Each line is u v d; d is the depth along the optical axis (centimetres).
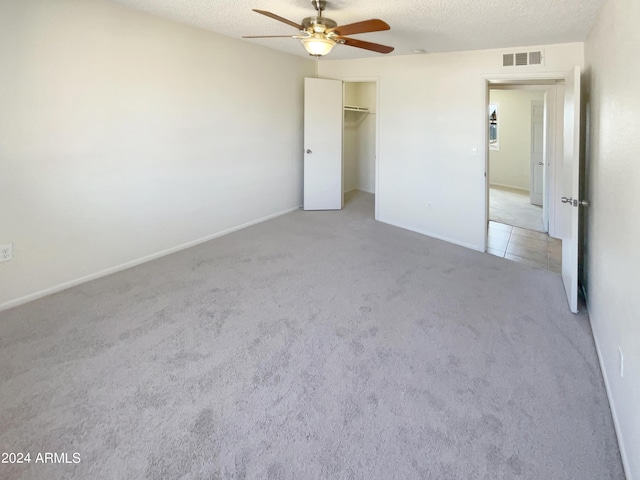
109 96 333
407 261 391
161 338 244
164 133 387
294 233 483
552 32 334
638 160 155
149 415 179
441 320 269
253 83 485
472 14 298
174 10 334
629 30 177
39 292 304
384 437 167
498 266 383
